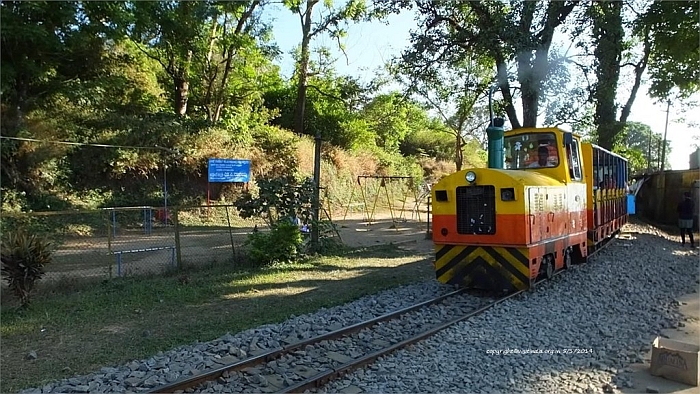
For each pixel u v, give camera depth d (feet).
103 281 33.83
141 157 68.90
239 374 18.01
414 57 53.78
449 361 19.17
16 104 57.88
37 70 54.39
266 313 27.09
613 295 29.35
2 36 50.08
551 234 31.14
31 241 28.19
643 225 72.23
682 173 75.10
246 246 45.19
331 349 20.76
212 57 90.68
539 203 29.45
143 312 27.68
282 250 41.50
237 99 94.27
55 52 56.44
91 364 20.02
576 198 36.24
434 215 30.55
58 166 62.44
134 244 49.75
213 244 50.65
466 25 56.13
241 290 32.60
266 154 83.82
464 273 29.76
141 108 79.46
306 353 20.10
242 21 84.84
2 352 21.61
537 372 18.24
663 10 54.95
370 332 22.90
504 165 34.17
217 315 26.94
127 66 74.74
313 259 43.57
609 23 52.75
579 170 37.68
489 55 53.72
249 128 88.79
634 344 21.54
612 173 52.49
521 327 23.36
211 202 74.08
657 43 59.26
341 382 17.54
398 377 17.80
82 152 65.31
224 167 71.31
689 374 17.57
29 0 49.96
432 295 29.84
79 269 38.06
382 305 28.02
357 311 26.63
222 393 16.62
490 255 28.94
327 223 48.55
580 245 37.09
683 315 26.25
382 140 133.08
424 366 18.71
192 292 31.76
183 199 71.87
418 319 24.99
